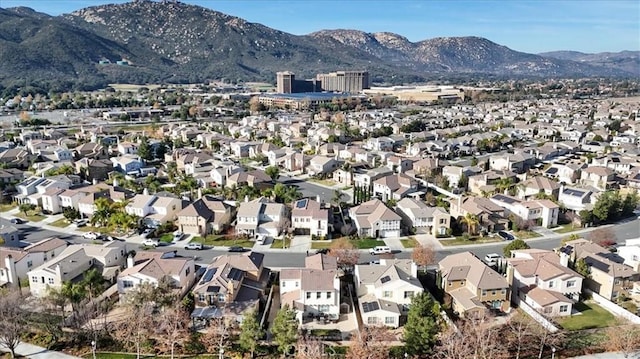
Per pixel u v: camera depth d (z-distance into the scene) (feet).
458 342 193.06
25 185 411.13
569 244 290.15
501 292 230.48
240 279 239.50
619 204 364.58
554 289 237.25
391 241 325.83
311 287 225.35
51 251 278.87
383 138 653.30
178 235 330.75
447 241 325.83
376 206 354.33
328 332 214.48
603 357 196.34
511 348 202.80
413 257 281.95
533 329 208.44
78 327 211.82
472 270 242.78
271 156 568.00
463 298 229.45
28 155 538.47
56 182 409.08
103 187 400.47
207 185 450.71
